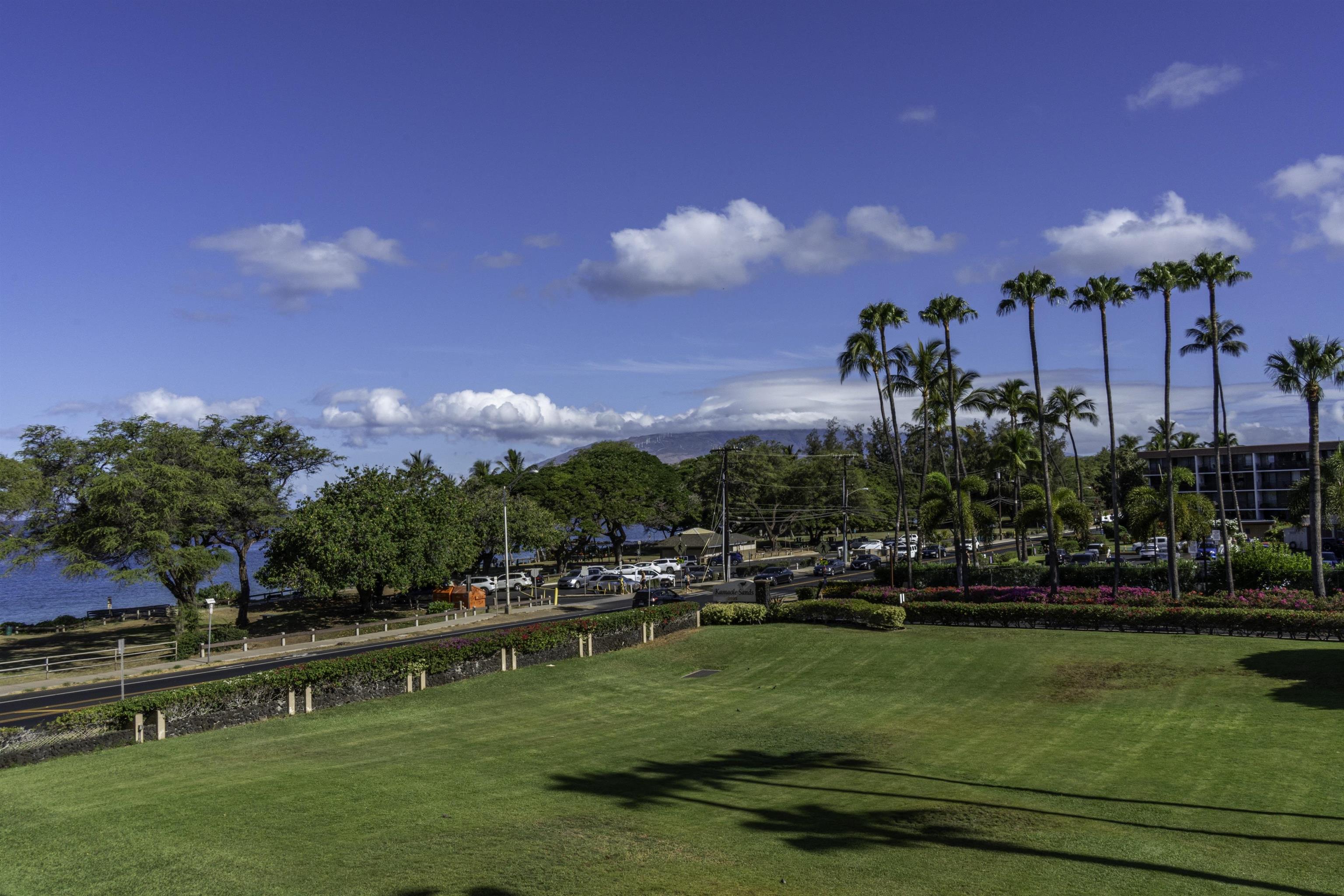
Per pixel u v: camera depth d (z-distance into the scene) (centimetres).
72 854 1470
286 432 7275
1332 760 2034
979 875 1351
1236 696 2786
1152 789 1870
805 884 1316
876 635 4128
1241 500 10769
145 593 14762
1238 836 1540
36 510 5253
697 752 2333
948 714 2797
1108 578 5644
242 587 6462
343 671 2972
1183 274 4572
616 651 4047
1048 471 5016
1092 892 1273
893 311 5478
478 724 2716
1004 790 1902
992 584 5947
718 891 1285
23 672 4300
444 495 7238
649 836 1573
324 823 1644
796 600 4788
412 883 1324
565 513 10506
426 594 7906
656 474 12362
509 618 6356
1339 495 4747
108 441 5372
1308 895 1259
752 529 12950
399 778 2017
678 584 8138
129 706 2441
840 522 12406
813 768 2153
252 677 2769
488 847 1498
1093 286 4978
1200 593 4919
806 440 17362
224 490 6019
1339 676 2914
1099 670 3272
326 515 6397
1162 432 12888
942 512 5378
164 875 1364
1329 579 4809
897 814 1722
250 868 1394
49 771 2103
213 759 2239
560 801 1834
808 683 3366
